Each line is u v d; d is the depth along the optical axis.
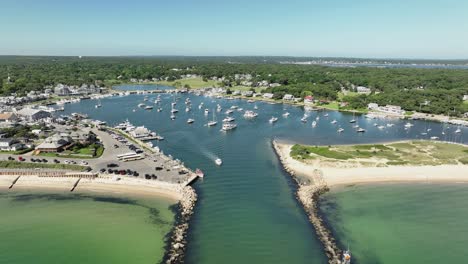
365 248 89.94
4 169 135.75
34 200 116.31
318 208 111.31
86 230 97.19
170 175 133.00
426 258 86.19
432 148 177.12
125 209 109.50
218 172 140.88
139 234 94.94
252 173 140.12
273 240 92.38
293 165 149.12
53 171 134.50
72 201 115.38
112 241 91.69
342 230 98.44
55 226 99.38
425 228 100.19
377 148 176.25
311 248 89.12
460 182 133.12
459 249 90.06
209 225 99.31
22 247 89.06
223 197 117.50
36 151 155.50
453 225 102.00
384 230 98.81
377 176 137.75
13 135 181.75
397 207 112.88
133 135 191.12
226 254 86.38
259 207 110.44
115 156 154.62
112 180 128.12
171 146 179.00
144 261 83.44
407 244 92.06
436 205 114.50
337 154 162.88
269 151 172.62
